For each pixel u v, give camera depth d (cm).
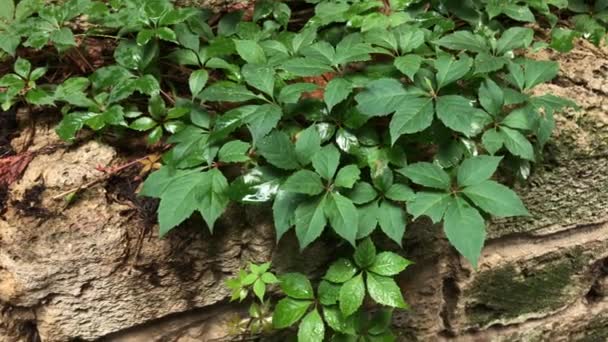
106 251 59
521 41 68
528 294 78
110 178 61
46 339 65
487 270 74
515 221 71
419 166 60
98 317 64
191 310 69
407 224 67
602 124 67
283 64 62
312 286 69
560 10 81
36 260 58
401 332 78
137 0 69
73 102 64
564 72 71
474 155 62
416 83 62
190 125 63
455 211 57
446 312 78
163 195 58
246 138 63
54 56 71
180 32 68
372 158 62
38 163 61
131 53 66
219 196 58
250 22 73
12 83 64
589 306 84
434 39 69
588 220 74
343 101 63
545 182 68
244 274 63
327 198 58
